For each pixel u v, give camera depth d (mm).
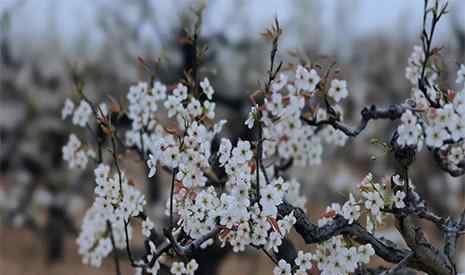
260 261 7473
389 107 2107
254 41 5734
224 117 4867
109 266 8016
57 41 9070
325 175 6539
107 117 2502
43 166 8562
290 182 2623
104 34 7250
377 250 2162
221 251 4387
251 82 5328
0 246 9445
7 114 8594
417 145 2023
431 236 5184
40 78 8797
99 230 2678
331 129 2570
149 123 2588
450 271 2160
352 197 2125
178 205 2238
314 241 2129
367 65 8094
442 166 2271
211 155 2355
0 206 8578
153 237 2488
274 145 2521
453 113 1993
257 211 2109
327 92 2279
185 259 2275
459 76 2066
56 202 8547
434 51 2170
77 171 8539
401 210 2111
